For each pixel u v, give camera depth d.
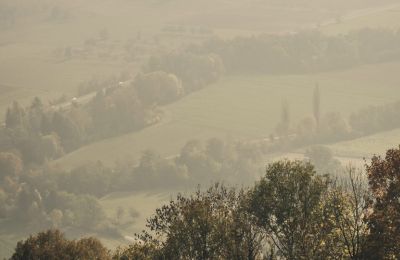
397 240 57.66
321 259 60.28
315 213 61.66
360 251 58.78
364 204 61.22
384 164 63.00
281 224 62.09
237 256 62.72
